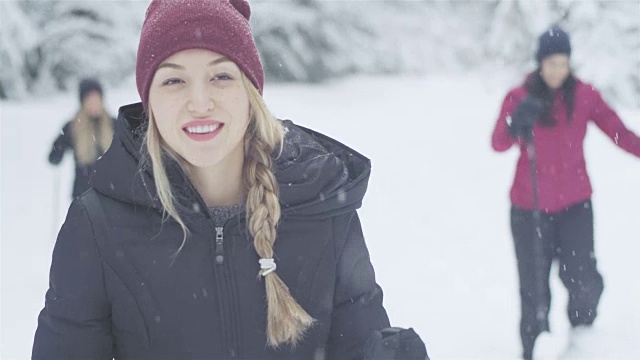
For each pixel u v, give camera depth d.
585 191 4.88
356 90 22.33
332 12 23.56
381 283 6.61
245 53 1.96
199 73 1.91
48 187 11.51
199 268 1.94
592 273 4.87
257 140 1.99
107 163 1.94
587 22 19.70
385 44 25.31
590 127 14.00
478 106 19.30
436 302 6.05
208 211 1.93
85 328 1.95
